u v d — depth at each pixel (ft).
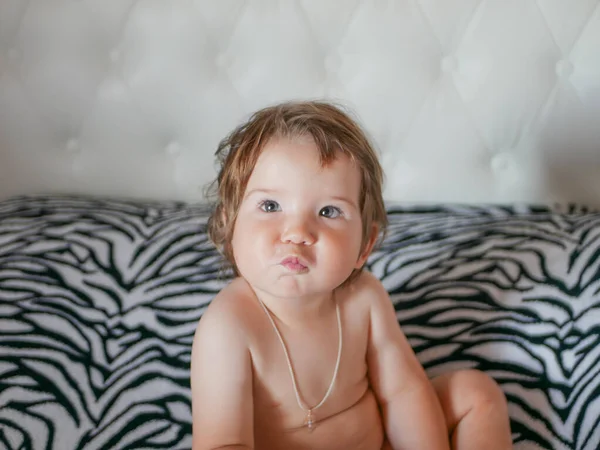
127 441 3.24
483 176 5.20
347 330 2.96
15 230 4.49
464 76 4.98
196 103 5.01
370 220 2.85
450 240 4.44
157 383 3.57
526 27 4.85
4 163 5.17
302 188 2.57
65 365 3.59
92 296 4.04
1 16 4.83
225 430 2.65
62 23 4.84
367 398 3.05
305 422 2.83
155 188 5.23
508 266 4.13
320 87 4.99
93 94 4.99
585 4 4.80
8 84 4.97
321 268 2.56
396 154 5.17
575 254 4.13
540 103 4.99
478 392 3.11
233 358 2.71
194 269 4.25
